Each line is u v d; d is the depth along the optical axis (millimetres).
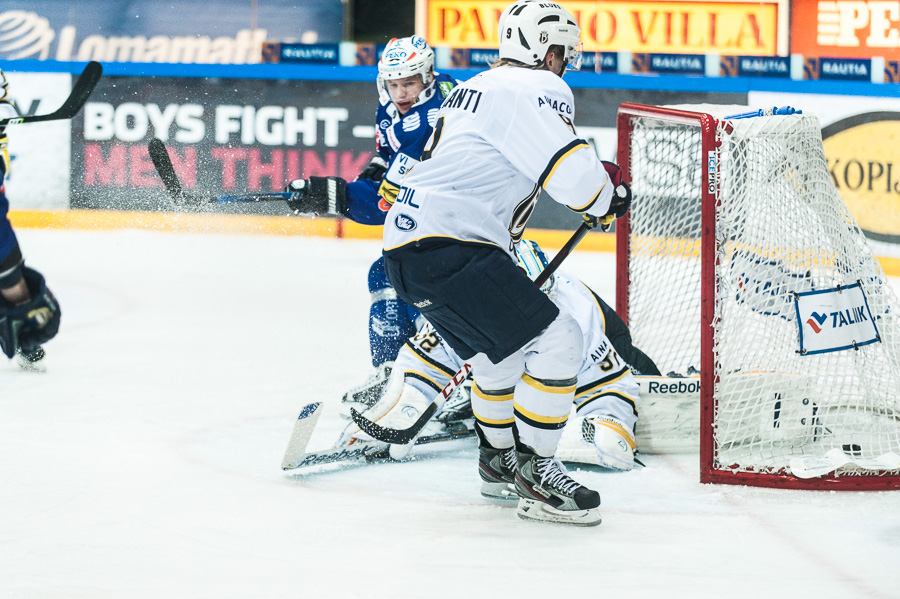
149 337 13438
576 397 8188
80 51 25312
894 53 24719
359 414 7762
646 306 10305
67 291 17016
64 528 6316
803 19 25031
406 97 9375
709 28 25406
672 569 5707
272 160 23109
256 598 5258
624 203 6836
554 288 8094
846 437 8188
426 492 7277
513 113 6316
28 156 23328
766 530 6391
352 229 23250
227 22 25406
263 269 19312
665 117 8352
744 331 7797
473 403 7082
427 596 5297
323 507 6836
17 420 9148
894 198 20531
